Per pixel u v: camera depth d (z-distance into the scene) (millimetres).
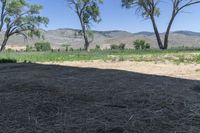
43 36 56875
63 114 4367
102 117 4223
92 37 56531
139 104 4727
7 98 5188
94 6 54031
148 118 4156
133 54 27047
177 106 4609
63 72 8852
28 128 3924
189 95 5258
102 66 14453
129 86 5977
